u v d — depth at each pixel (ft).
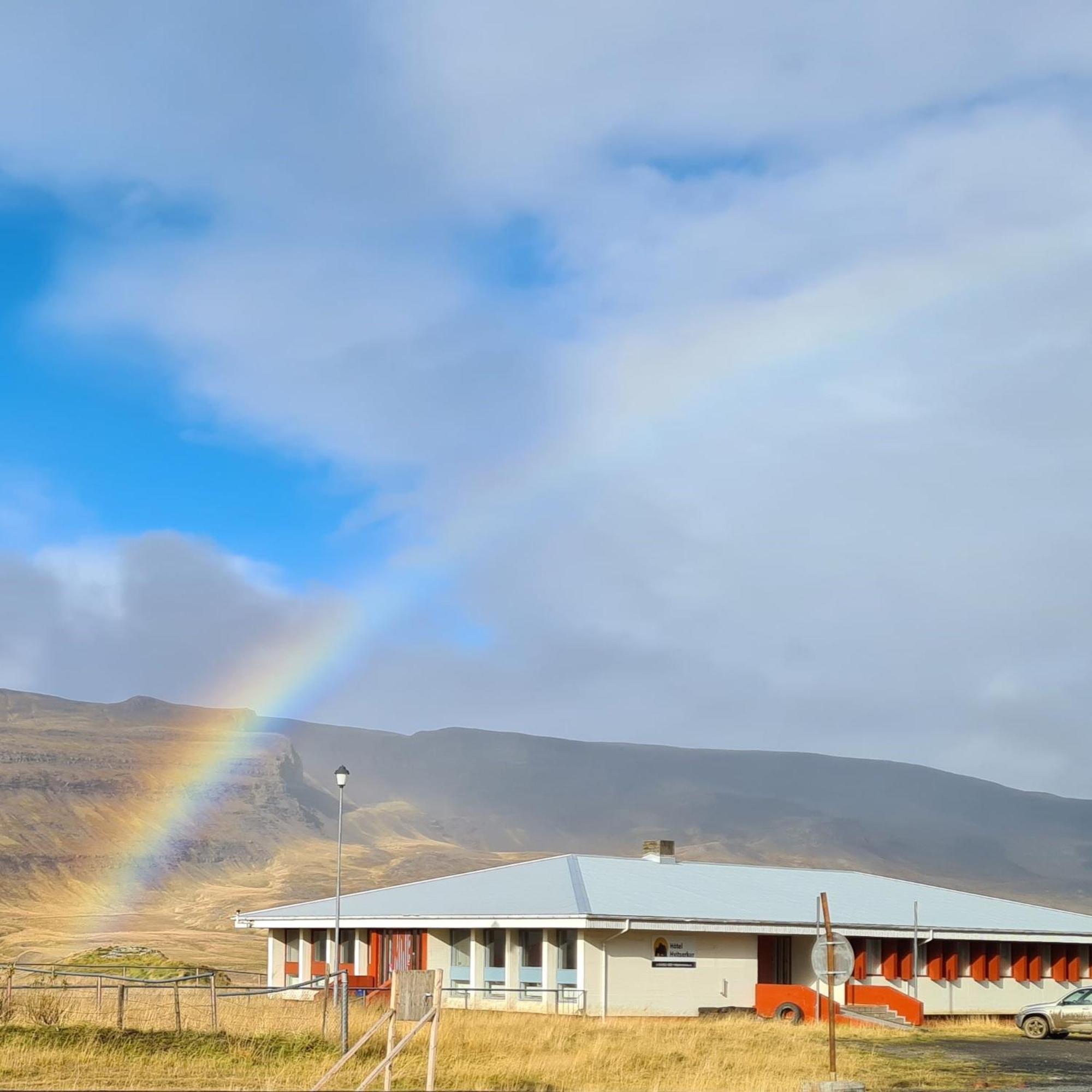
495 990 138.62
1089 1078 92.48
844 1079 81.97
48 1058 78.54
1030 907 187.62
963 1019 162.30
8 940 444.96
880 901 170.91
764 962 153.69
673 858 182.91
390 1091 67.10
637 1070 85.20
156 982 92.07
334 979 132.98
